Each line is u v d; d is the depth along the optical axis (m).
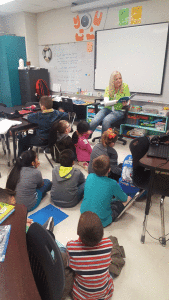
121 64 4.23
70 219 1.95
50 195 2.30
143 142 1.89
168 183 1.56
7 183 1.91
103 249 1.05
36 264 0.83
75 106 4.86
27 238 0.88
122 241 1.71
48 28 5.27
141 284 1.36
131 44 3.98
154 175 1.49
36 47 5.65
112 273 1.39
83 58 4.82
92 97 4.98
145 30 3.74
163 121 3.84
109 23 4.18
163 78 3.77
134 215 2.03
